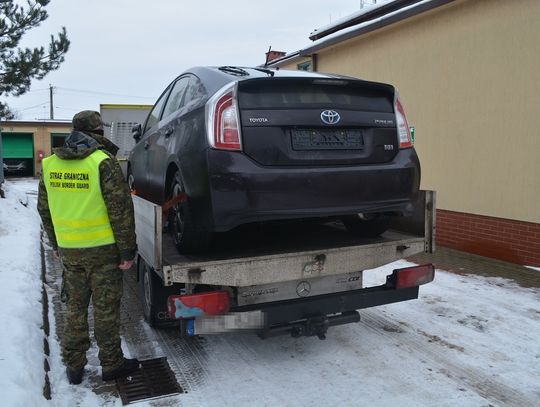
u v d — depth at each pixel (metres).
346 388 3.56
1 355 3.49
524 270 6.62
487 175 7.34
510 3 6.83
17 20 13.05
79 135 3.48
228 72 4.04
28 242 7.74
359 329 4.64
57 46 13.88
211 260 3.58
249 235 4.54
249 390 3.53
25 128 31.31
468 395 3.47
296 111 3.55
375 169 3.70
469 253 7.66
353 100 3.84
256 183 3.33
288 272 3.66
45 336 4.38
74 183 3.37
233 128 3.40
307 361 3.99
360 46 9.99
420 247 4.20
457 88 7.77
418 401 3.39
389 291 4.04
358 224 4.52
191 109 3.94
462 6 7.57
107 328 3.54
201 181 3.45
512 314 5.00
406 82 8.81
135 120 9.59
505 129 7.02
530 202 6.74
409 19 8.49
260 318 3.55
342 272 3.86
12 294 4.91
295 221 4.25
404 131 3.99
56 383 3.61
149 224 3.70
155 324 4.43
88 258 3.43
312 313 3.74
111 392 3.49
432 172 8.35
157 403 3.35
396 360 4.00
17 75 13.41
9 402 2.89
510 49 6.88
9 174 31.56
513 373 3.80
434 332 4.56
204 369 3.85
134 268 6.99
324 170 3.51
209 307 3.42
